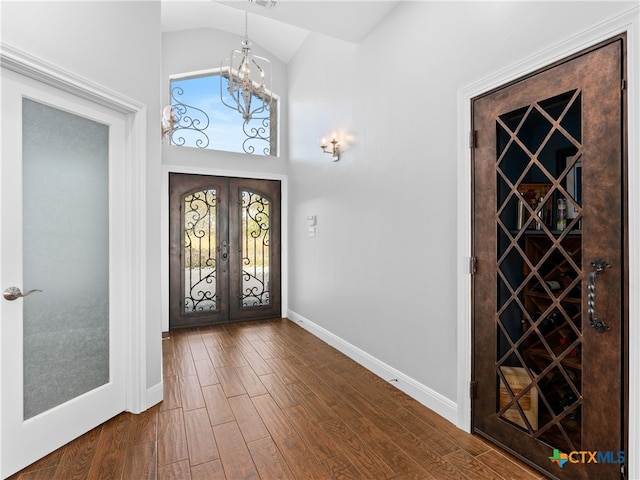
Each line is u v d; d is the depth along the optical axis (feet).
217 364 10.26
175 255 14.32
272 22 14.03
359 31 9.71
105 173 7.14
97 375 7.00
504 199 6.09
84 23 6.33
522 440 5.85
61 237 6.37
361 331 10.30
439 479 5.45
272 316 16.12
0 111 5.42
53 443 6.10
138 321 7.42
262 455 6.03
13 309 5.63
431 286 7.65
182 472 5.59
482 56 6.37
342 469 5.68
